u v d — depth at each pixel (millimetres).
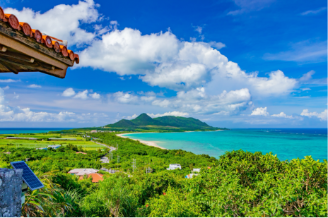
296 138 182875
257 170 5742
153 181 12844
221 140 166250
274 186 4891
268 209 4199
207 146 121875
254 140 161750
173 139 184625
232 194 4848
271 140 160000
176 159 69625
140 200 11062
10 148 75000
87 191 11477
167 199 6043
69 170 42156
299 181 4484
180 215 5008
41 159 59156
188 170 46250
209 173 6188
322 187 4531
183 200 5754
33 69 4656
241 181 5664
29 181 4223
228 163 6145
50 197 6371
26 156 58344
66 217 6707
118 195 8484
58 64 4324
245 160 6027
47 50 3812
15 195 3191
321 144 124000
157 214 5621
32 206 5676
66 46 4363
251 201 4945
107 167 54969
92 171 38656
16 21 3045
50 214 5902
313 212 3986
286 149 98812
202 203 5586
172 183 13375
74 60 4805
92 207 7680
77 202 8016
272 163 5742
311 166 4664
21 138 132250
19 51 3303
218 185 5645
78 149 89125
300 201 4324
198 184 6113
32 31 3375
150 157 75125
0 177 2885
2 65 4531
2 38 2973
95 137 174375
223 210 4832
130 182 13047
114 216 7926
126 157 76250
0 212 2869
